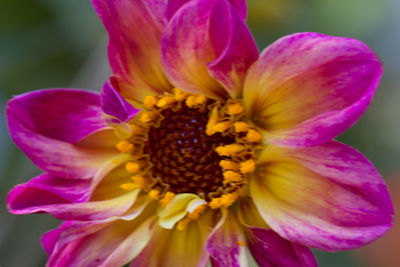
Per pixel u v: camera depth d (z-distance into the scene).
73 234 0.27
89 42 0.34
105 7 0.27
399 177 0.34
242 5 0.27
